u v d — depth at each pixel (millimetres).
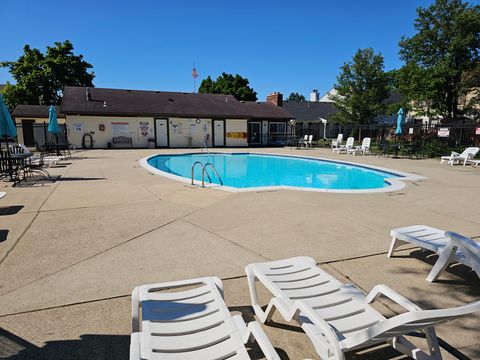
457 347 2424
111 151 21781
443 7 22156
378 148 22125
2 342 2406
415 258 4105
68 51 37938
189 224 5410
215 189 8516
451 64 22391
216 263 3879
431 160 17078
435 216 6051
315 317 1980
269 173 15172
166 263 3861
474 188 9016
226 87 45188
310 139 27453
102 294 3129
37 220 5535
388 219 5824
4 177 10086
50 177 10320
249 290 3150
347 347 1797
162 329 2004
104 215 5887
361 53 26812
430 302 3090
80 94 26531
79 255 4059
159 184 9172
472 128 19047
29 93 35406
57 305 2928
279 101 34469
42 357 2252
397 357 2322
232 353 1827
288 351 2389
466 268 3857
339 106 28469
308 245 4512
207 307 2268
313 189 8633
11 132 8867
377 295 2428
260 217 5863
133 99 27531
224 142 28891
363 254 4219
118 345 2398
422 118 32719
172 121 26719
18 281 3369
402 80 24891
